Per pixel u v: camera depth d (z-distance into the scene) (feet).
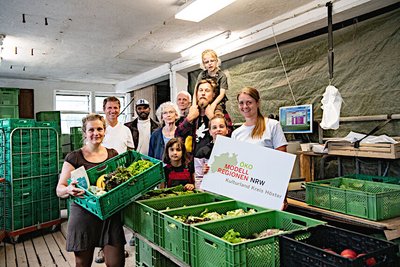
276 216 5.97
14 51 16.98
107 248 7.21
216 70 10.72
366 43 10.48
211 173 6.88
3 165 14.28
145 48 16.76
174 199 7.65
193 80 19.53
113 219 7.20
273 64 13.88
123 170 7.25
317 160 11.61
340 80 11.24
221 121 8.84
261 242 4.49
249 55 15.03
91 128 7.49
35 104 25.32
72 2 10.81
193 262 5.16
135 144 12.41
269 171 6.31
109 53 17.75
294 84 12.94
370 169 10.26
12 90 22.63
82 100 27.78
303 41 12.57
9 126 14.03
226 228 5.48
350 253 4.01
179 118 11.14
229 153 6.75
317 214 7.41
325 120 9.91
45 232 15.55
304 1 11.09
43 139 15.24
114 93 28.84
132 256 11.85
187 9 10.34
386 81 9.97
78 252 7.10
